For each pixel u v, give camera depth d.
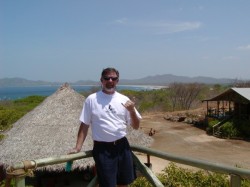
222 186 7.99
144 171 3.72
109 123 3.60
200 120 35.72
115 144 3.62
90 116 3.68
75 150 3.63
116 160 3.61
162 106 50.91
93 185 3.74
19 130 12.89
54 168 11.80
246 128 27.95
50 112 13.30
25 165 3.10
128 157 3.70
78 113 13.27
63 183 13.10
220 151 23.45
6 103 51.66
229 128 28.58
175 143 26.27
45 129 12.71
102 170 3.59
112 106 3.62
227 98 32.72
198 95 53.16
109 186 3.57
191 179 8.52
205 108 44.72
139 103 49.47
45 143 12.21
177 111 45.41
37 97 55.62
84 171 12.70
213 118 32.25
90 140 11.90
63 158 3.38
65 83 14.37
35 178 12.76
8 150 12.09
